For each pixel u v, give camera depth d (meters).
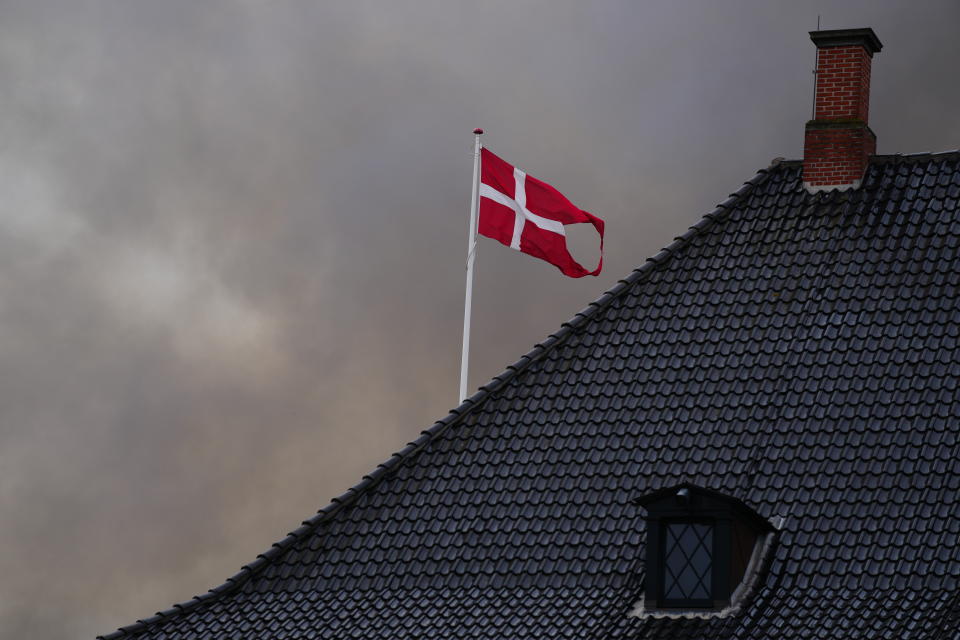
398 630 36.53
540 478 39.09
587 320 42.44
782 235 42.50
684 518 35.69
